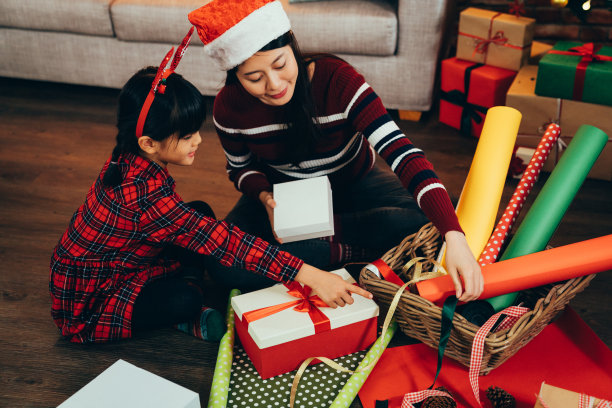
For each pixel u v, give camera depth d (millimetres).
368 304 1484
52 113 2898
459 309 1479
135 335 1672
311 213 1541
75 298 1559
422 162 1422
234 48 1307
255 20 1279
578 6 1958
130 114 1343
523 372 1469
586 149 1627
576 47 2160
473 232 1592
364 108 1482
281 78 1372
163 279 1618
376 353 1482
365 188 1845
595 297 1704
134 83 1340
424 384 1457
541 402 1250
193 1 2682
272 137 1606
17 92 3105
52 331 1690
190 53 2758
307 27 2525
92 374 1553
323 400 1437
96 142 2646
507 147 1684
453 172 2314
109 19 2771
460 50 2506
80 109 2930
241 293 1750
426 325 1396
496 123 1709
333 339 1484
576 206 2078
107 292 1569
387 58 2561
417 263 1490
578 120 2105
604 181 2199
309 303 1479
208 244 1413
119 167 1411
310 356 1488
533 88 2182
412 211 1755
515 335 1312
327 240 1737
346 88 1490
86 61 2920
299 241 1707
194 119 1351
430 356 1534
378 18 2461
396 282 1492
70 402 1258
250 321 1442
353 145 1700
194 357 1594
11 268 1931
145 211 1395
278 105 1466
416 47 2498
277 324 1435
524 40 2309
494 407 1355
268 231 1739
